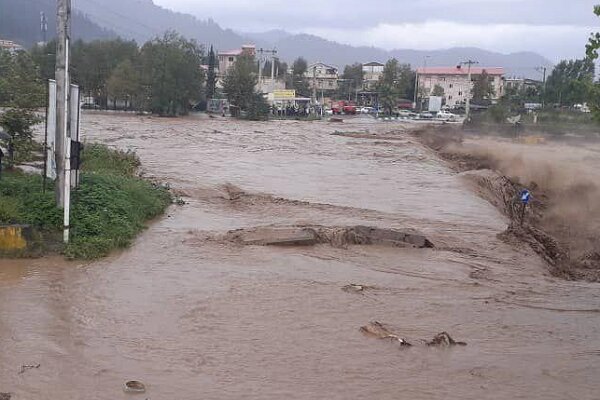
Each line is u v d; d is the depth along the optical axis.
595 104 9.97
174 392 6.74
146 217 16.06
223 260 12.52
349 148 42.03
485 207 21.02
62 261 11.70
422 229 16.73
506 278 12.48
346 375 7.34
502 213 21.28
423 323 9.36
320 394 6.83
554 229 22.06
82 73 80.12
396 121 85.38
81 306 9.34
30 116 17.59
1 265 11.22
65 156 12.38
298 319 9.22
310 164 31.55
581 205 26.88
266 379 7.15
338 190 23.34
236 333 8.55
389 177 27.95
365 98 127.12
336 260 13.02
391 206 20.38
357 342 8.39
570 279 13.59
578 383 7.41
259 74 99.31
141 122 62.53
